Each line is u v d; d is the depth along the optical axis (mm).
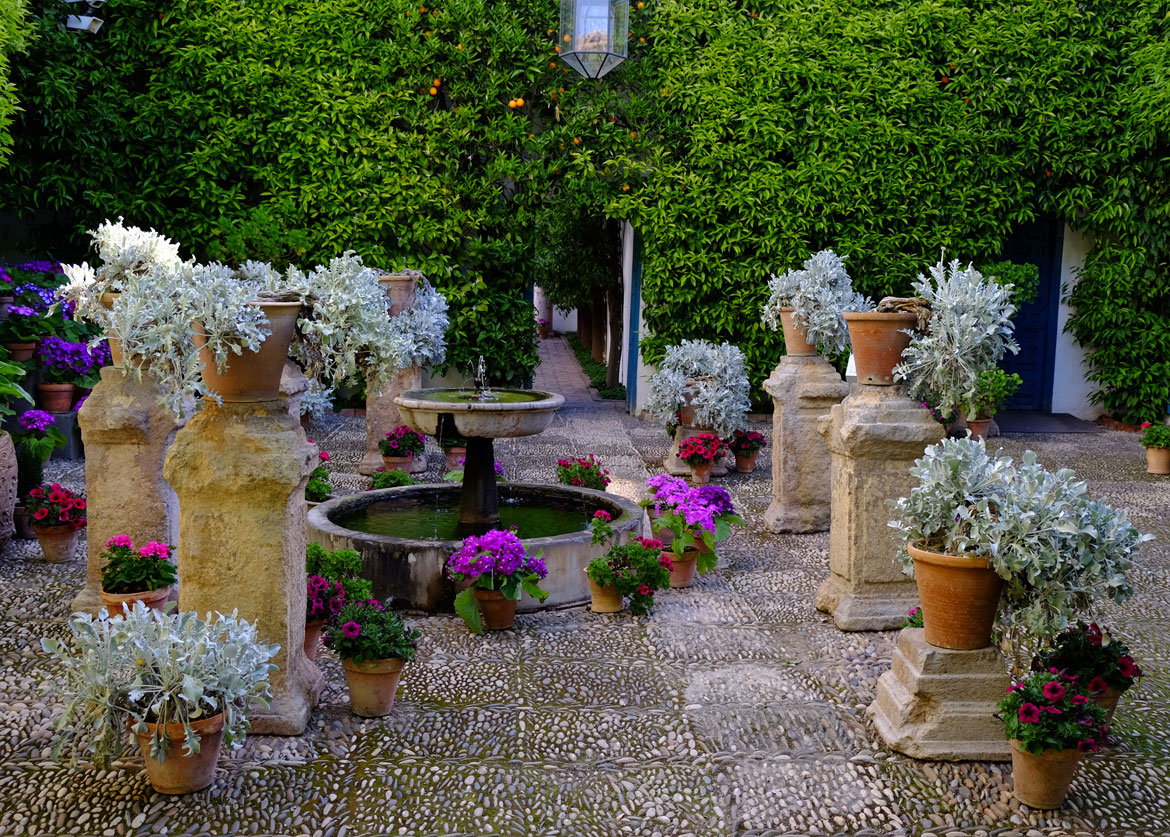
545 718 3592
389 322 4027
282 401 3484
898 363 4527
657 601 5031
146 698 2922
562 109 10695
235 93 10102
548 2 10703
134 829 2822
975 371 4262
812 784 3162
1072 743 2887
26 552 5578
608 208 10602
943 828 2932
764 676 4016
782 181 10438
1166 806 3059
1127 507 7156
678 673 4051
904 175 10453
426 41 10414
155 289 3164
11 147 9141
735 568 5684
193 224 10219
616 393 13062
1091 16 10375
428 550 4750
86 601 4562
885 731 3404
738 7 10594
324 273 3875
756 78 10383
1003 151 10578
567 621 4707
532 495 6266
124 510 4590
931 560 3227
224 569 3375
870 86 10359
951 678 3293
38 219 10023
